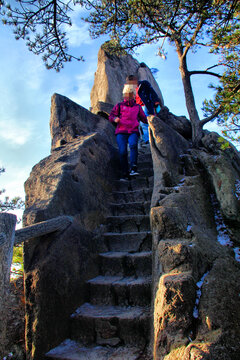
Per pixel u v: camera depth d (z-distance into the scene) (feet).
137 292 8.87
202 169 12.74
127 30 14.83
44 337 7.66
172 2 11.70
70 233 9.49
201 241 7.93
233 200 10.57
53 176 10.51
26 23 13.15
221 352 4.70
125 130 15.64
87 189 11.76
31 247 8.48
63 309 8.39
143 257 9.88
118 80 28.40
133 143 15.19
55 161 11.75
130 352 7.44
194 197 10.65
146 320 7.81
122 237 11.32
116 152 16.67
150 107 16.29
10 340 8.44
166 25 12.13
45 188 10.21
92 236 10.84
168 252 7.22
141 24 13.15
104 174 14.07
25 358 7.90
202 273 7.03
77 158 11.93
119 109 16.24
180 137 14.29
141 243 10.94
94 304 9.32
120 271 10.12
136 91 17.02
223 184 11.13
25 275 8.12
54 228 8.66
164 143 12.19
